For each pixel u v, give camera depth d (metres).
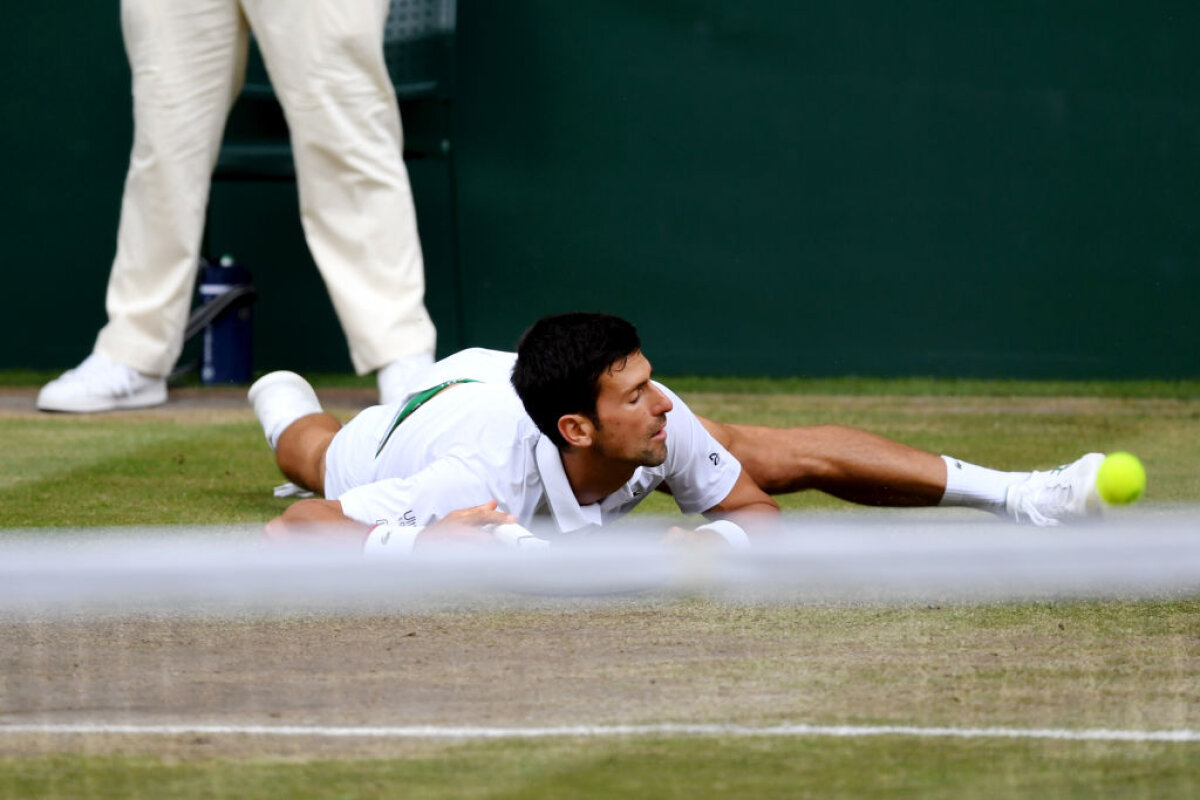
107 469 14.20
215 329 22.00
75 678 6.97
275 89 18.31
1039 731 6.09
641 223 23.23
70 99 23.34
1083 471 10.26
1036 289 22.91
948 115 22.73
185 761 5.82
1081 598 8.51
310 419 11.66
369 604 8.43
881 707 6.41
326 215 18.36
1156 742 5.95
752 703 6.48
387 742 6.02
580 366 8.41
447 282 23.14
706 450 9.56
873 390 21.69
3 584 8.96
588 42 22.94
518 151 23.17
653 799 5.36
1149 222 22.73
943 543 10.16
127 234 19.02
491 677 6.92
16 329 23.84
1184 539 10.23
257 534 10.82
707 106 22.97
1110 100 22.58
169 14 18.31
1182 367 22.91
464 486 8.82
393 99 18.33
